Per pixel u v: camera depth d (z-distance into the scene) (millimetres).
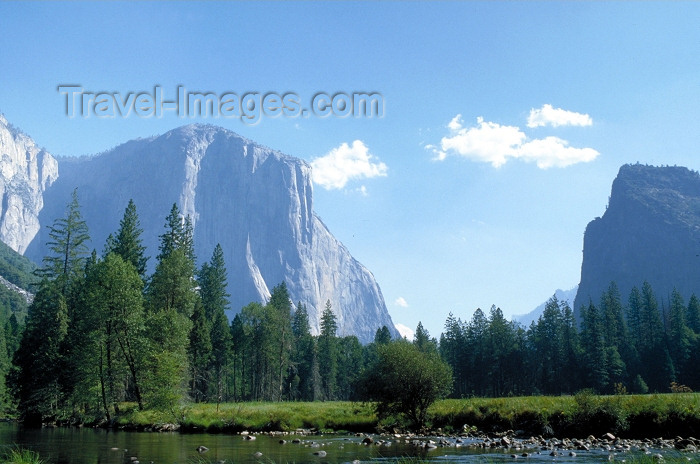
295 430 48156
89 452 32281
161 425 50625
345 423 49250
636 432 39031
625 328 131125
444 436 43469
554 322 127625
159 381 53688
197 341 83438
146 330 59406
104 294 57531
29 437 42375
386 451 33688
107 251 82438
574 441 37719
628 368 121562
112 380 56750
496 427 44562
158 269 73188
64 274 74062
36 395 64250
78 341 63250
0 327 100000
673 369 114312
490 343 127062
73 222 76688
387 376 47188
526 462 28625
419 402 47594
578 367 117750
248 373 115625
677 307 130375
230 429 48312
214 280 106000
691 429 37125
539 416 43156
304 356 128500
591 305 121750
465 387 132250
